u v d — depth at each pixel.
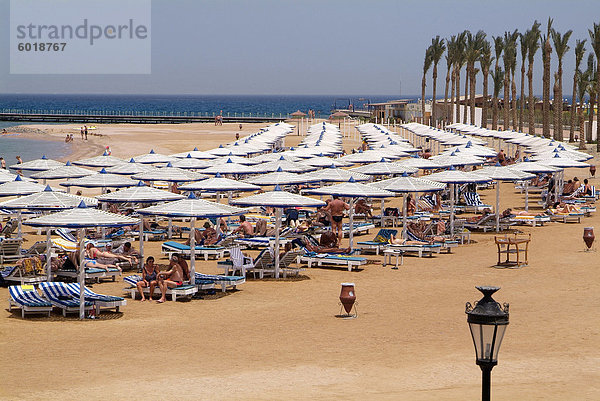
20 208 24.42
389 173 36.00
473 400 12.50
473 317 9.44
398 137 74.75
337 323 19.06
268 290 23.53
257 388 13.73
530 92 100.50
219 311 20.75
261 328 18.67
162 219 40.03
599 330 17.73
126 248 27.59
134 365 15.49
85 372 14.98
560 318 19.00
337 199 32.62
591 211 39.38
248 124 161.00
